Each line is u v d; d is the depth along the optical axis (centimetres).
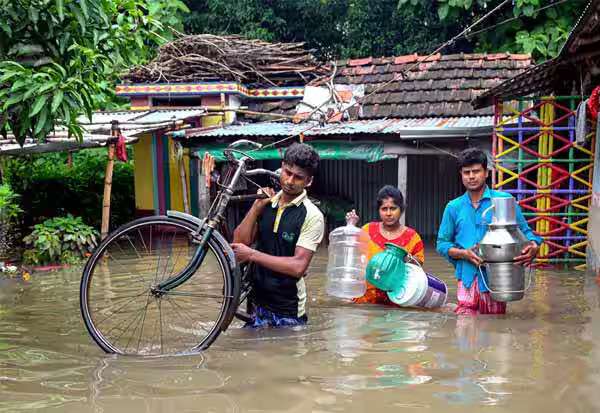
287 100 1360
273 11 2002
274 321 446
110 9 604
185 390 317
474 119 1135
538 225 864
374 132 1038
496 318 475
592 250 805
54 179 1302
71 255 889
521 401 296
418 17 1859
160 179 1314
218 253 399
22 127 550
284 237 429
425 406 291
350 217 539
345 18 2055
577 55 781
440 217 1316
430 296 514
